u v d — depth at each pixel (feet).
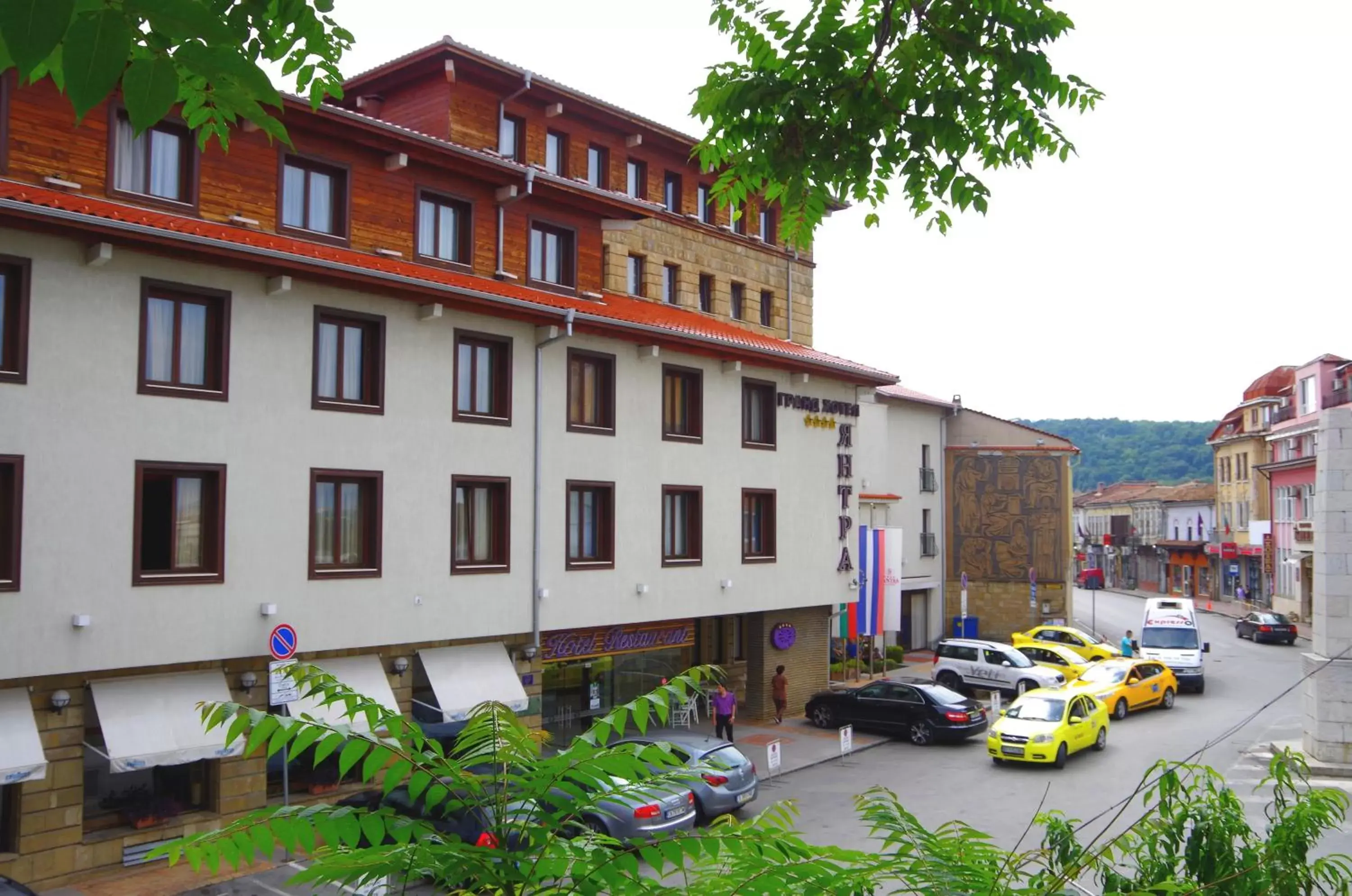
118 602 51.49
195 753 52.47
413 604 63.62
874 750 85.61
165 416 53.67
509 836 9.98
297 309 59.26
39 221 48.65
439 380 65.87
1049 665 120.88
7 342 49.39
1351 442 74.28
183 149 58.85
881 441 135.44
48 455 49.78
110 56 7.75
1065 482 155.94
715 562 84.48
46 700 49.98
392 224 67.92
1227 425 254.68
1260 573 229.04
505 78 85.40
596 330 74.08
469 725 10.75
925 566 151.23
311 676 10.53
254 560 56.70
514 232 75.56
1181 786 16.15
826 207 20.04
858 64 18.42
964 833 13.25
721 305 104.53
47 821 49.47
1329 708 74.33
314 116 62.13
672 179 101.91
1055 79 17.57
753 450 88.53
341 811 9.53
